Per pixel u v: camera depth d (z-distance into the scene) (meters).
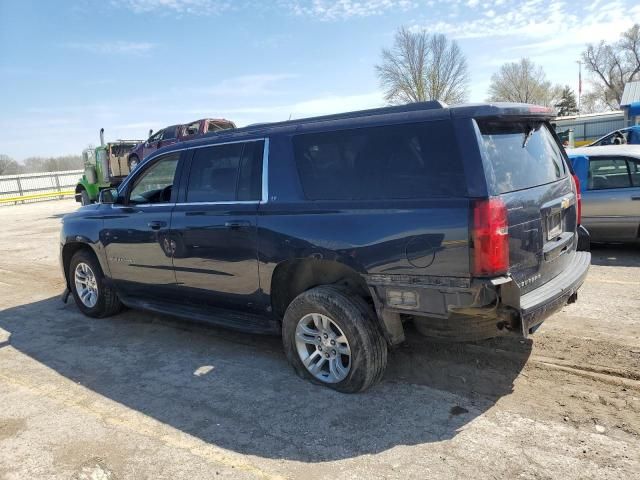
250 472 2.97
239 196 4.28
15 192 40.06
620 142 16.06
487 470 2.84
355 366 3.67
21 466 3.14
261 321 4.38
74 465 3.13
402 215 3.33
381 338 3.71
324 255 3.68
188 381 4.25
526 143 3.69
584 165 7.68
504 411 3.45
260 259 4.09
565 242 3.92
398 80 51.62
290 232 3.86
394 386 3.88
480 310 3.17
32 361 4.90
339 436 3.28
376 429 3.33
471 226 3.06
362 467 2.95
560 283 3.61
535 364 4.11
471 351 4.41
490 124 3.36
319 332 3.90
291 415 3.57
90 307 6.11
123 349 5.09
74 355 5.00
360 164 3.60
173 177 4.89
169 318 6.01
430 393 3.75
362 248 3.49
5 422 3.71
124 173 20.23
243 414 3.64
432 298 3.27
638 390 3.61
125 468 3.07
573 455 2.93
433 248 3.20
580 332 4.70
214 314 4.75
